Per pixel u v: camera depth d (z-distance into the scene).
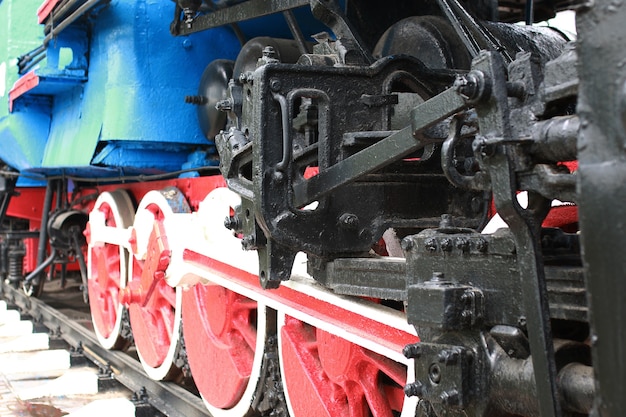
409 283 1.65
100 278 4.73
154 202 3.76
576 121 1.22
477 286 1.47
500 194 1.34
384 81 2.03
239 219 2.24
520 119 1.32
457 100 1.40
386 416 2.21
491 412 1.45
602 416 1.03
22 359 4.71
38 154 4.80
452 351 1.45
